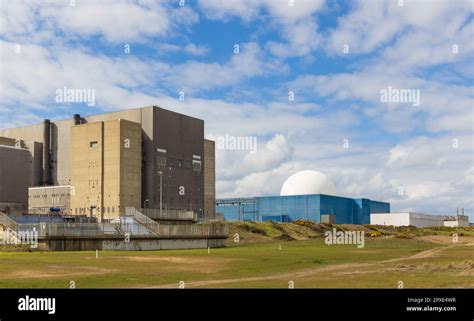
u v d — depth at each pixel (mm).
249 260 49312
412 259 50562
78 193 117688
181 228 83812
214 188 156250
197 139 141125
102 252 64500
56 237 66938
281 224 123938
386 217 195250
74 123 137375
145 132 126125
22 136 147000
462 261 44781
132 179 116625
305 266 42562
